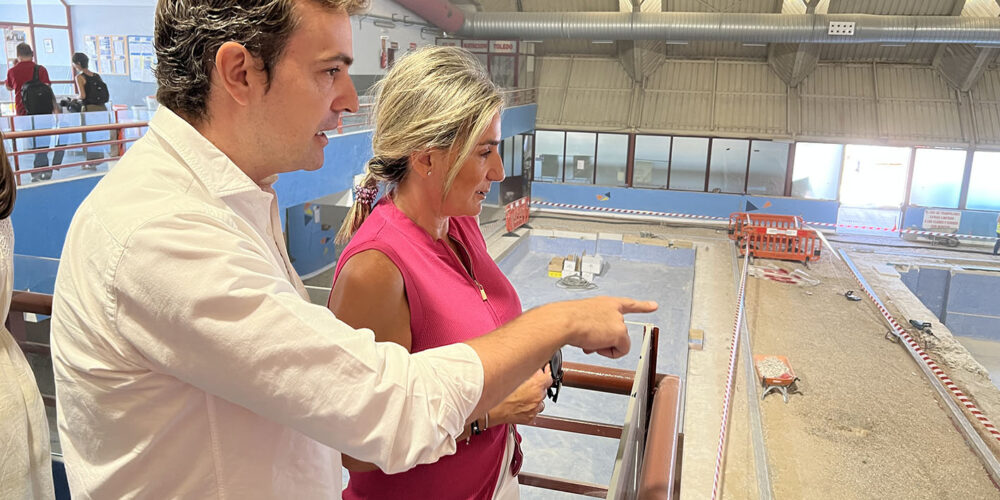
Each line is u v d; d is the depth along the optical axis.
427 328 1.25
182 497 0.83
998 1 19.53
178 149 0.81
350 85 0.89
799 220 21.80
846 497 8.31
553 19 21.50
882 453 9.34
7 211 1.35
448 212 1.29
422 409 0.76
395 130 1.21
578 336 0.91
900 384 11.59
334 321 0.78
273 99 0.82
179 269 0.73
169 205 0.76
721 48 23.48
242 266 0.75
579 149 24.08
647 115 23.55
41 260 3.38
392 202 1.31
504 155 24.23
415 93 1.19
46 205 7.58
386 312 1.20
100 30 14.81
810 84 23.06
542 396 1.32
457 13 21.12
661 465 1.17
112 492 0.84
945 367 12.51
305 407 0.73
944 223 21.72
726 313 14.98
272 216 0.99
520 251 20.92
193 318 0.72
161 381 0.79
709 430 9.88
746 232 20.16
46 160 7.80
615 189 23.77
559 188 24.31
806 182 22.55
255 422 0.84
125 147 8.78
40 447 1.45
